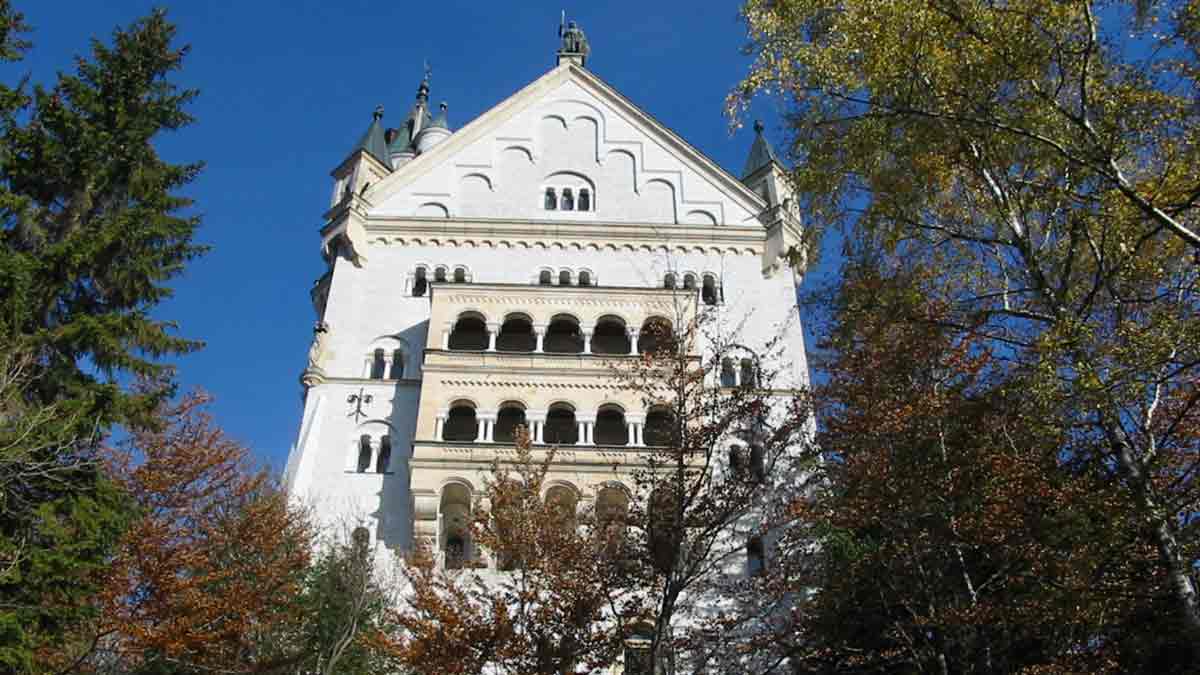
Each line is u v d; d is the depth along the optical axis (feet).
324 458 125.80
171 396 87.30
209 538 99.45
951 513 82.74
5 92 87.56
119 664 94.17
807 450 93.56
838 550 86.99
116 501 81.82
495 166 160.04
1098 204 67.87
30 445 74.28
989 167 72.13
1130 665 77.15
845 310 85.46
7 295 78.28
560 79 169.58
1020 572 81.51
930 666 83.92
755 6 74.38
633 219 155.94
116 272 89.20
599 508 98.07
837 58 69.82
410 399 131.85
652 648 73.67
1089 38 60.85
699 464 116.47
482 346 139.95
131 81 97.04
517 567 89.45
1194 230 65.21
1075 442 77.77
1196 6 58.49
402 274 146.20
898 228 77.36
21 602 73.10
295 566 100.12
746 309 144.87
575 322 138.41
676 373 90.68
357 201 150.41
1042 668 73.00
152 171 94.84
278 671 92.89
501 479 94.07
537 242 150.61
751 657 87.51
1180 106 60.08
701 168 161.38
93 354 84.53
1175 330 61.93
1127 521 68.33
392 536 119.55
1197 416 73.00
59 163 89.56
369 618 98.63
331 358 135.95
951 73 65.67
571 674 76.95
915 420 86.07
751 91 74.18
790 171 81.00
